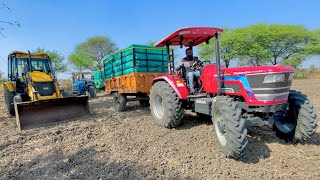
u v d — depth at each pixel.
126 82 7.15
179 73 5.48
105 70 9.08
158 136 4.77
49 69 8.59
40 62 8.59
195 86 5.20
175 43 5.80
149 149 4.19
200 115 5.83
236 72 4.02
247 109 3.92
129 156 3.96
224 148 3.66
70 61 35.47
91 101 11.76
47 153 4.29
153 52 7.09
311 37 33.38
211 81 4.57
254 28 33.72
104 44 40.34
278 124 4.34
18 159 4.09
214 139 4.39
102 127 5.70
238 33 33.22
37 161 3.97
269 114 3.88
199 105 4.66
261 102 3.72
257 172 3.24
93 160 3.88
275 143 4.18
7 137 5.32
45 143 4.78
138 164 3.65
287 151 3.85
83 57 37.56
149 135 4.86
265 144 4.12
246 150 3.60
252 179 3.08
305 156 3.65
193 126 5.29
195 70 5.30
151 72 7.00
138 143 4.47
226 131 3.53
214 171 3.32
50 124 6.29
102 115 7.27
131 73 6.77
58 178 3.38
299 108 3.98
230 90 4.14
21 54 8.35
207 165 3.50
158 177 3.25
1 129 6.16
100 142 4.66
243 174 3.21
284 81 3.76
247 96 3.87
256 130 4.82
